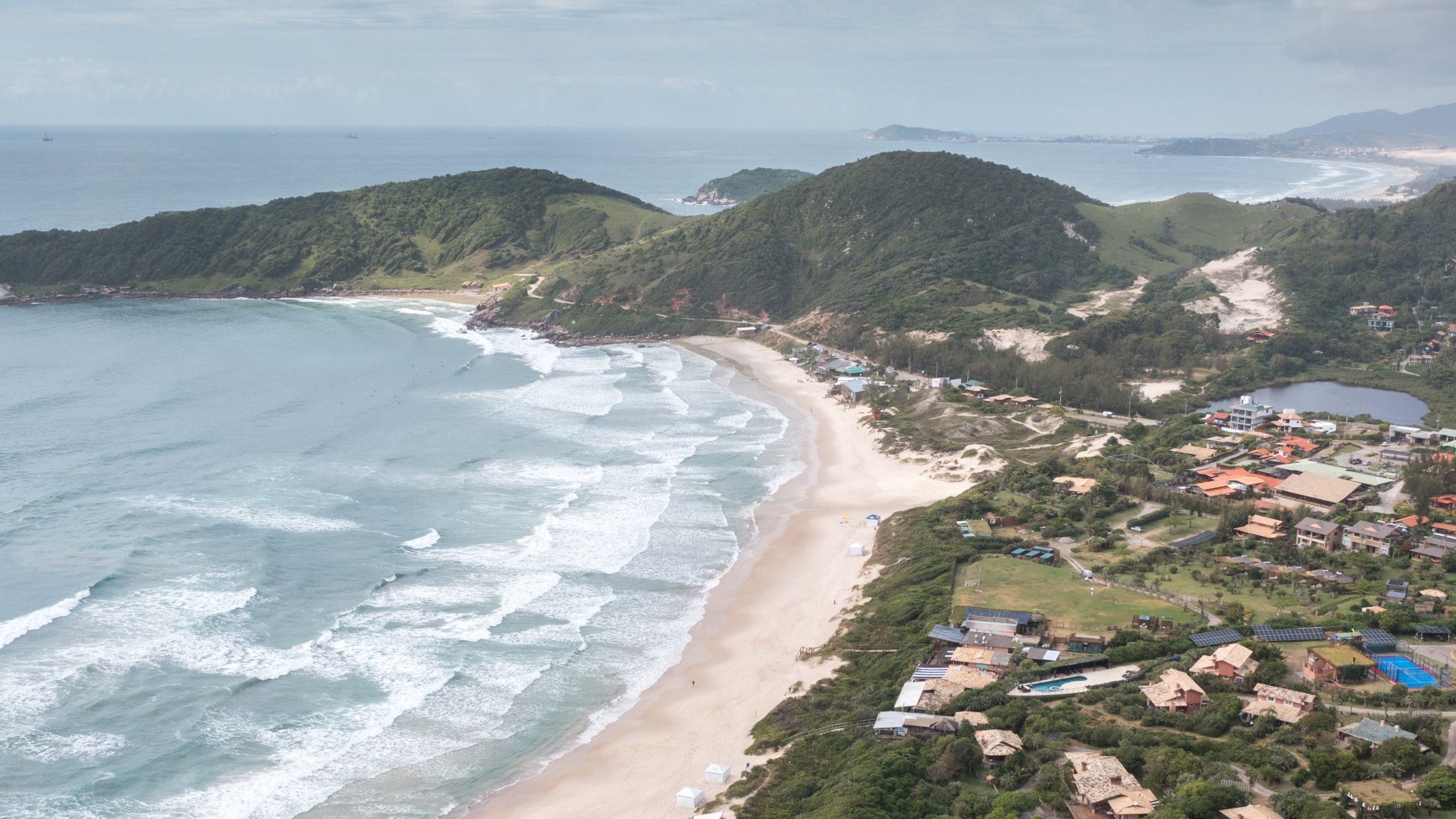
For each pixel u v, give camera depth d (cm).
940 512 13075
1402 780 6525
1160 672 8300
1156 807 6425
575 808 7694
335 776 8000
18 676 9088
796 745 8156
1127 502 13012
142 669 9294
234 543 12175
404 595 11069
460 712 8944
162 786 7731
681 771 8144
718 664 9969
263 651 9738
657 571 12044
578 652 10081
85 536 12244
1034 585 10656
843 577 11950
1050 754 7181
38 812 7362
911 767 7281
